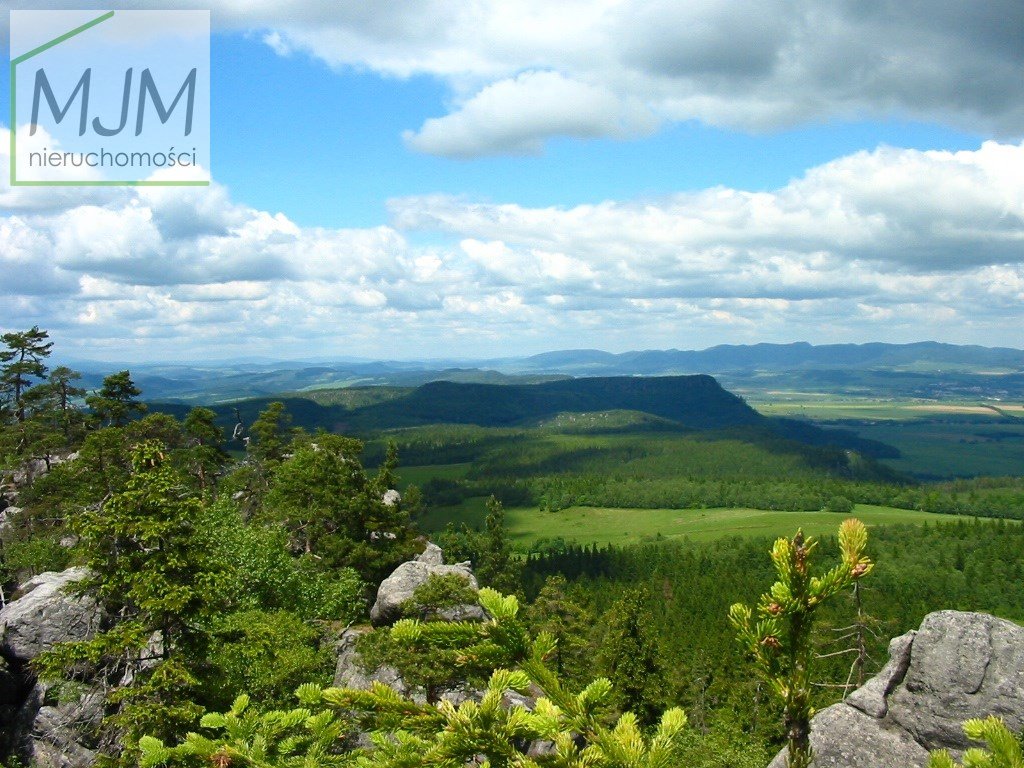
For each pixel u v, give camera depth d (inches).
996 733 179.2
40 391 3073.3
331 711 344.2
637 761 191.5
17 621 1366.9
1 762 1248.8
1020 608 5152.6
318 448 2381.9
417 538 2251.5
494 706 207.8
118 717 905.5
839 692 1307.8
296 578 1676.9
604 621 2714.1
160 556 967.0
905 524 7632.9
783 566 165.0
